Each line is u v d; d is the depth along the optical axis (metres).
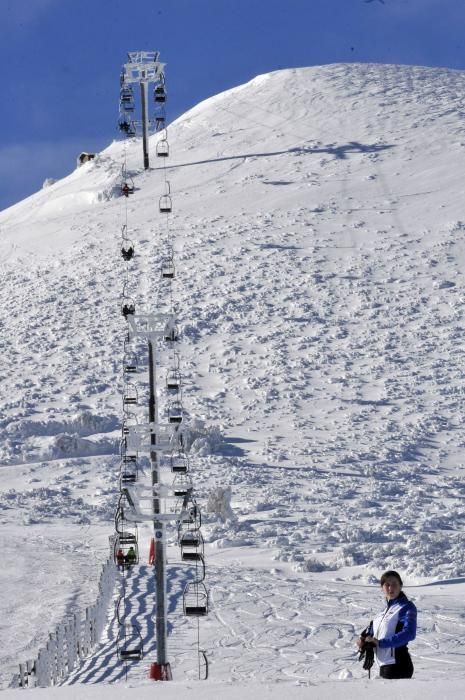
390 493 39.75
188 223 83.12
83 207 94.88
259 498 38.22
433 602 21.53
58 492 40.38
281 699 8.09
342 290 69.12
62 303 70.00
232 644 18.11
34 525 34.62
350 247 76.00
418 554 28.94
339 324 64.38
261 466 43.62
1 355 61.69
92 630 18.78
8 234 92.31
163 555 13.42
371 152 95.50
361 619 20.02
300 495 38.84
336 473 42.81
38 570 26.33
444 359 58.69
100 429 49.03
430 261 72.56
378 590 23.69
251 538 32.06
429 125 101.38
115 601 22.39
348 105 109.38
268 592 23.16
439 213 80.88
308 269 72.56
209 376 57.22
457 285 68.81
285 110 110.38
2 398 54.50
